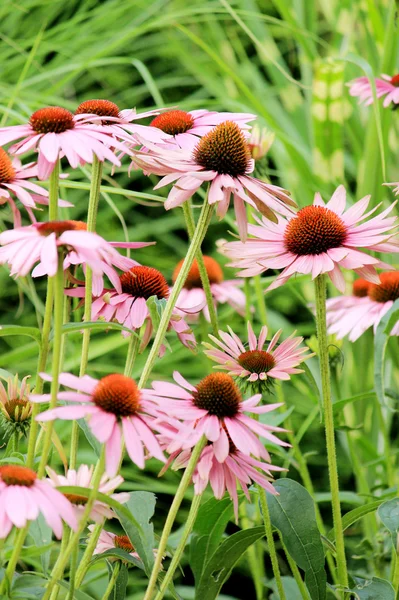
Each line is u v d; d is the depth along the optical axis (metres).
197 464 1.42
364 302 1.80
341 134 2.42
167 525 1.41
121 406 1.36
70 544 1.36
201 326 1.81
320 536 1.49
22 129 1.46
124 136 1.47
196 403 1.41
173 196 1.46
